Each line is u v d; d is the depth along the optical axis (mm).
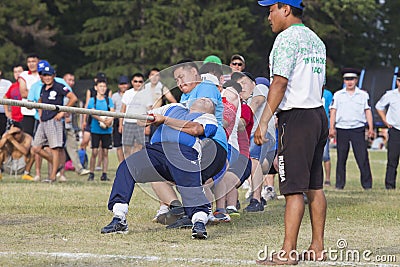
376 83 53062
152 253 9039
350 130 19641
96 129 20891
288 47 8492
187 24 61625
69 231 10648
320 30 62875
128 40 64312
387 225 11836
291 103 8578
